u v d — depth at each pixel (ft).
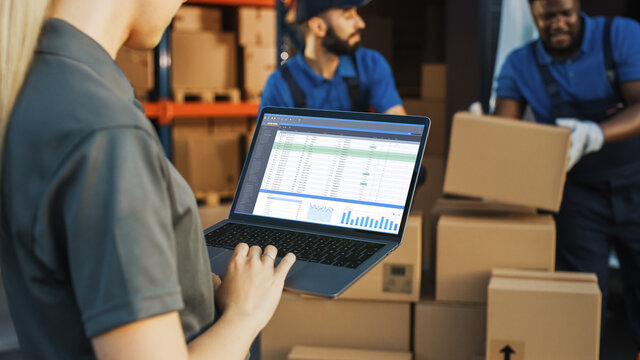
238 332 2.31
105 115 1.80
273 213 3.60
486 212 7.07
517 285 5.87
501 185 6.50
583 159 8.01
